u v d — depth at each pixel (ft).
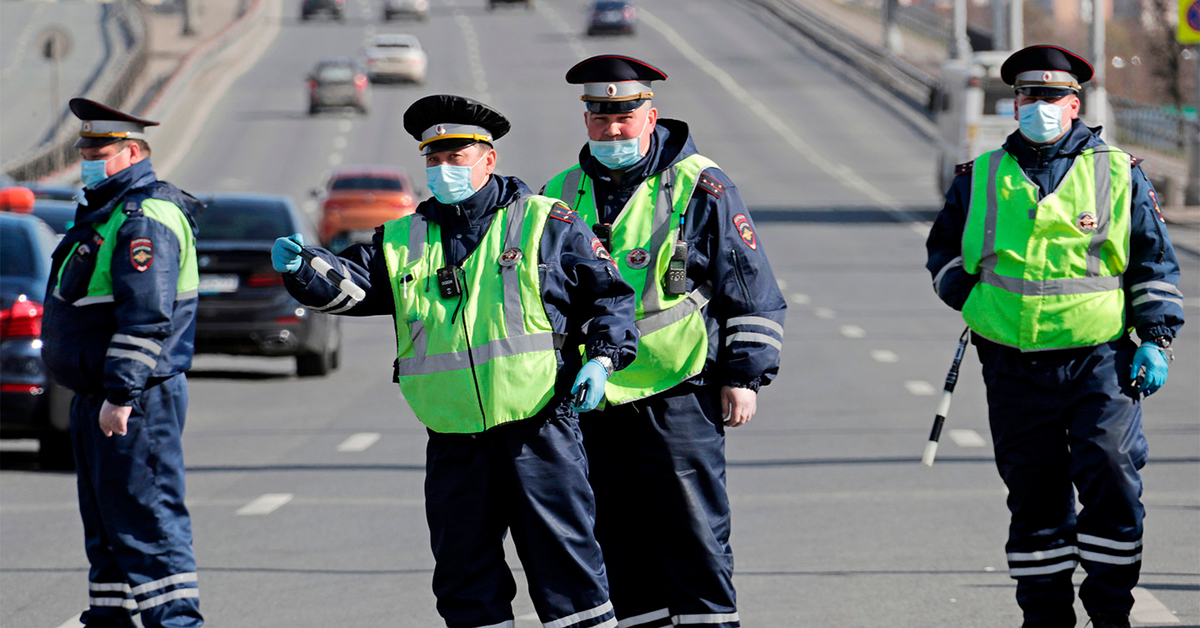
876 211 452.35
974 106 420.36
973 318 74.33
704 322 66.90
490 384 60.23
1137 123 590.55
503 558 62.34
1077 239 72.02
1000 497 115.75
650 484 66.85
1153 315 72.02
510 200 62.28
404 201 350.02
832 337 223.30
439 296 61.26
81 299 72.79
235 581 93.20
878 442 141.28
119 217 72.43
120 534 72.43
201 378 204.74
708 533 66.85
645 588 69.00
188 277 74.33
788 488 120.78
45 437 136.46
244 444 148.56
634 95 66.08
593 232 66.85
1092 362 72.28
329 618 84.33
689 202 66.85
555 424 61.21
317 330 197.36
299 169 563.07
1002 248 73.00
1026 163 73.61
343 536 106.11
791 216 440.04
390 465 135.03
